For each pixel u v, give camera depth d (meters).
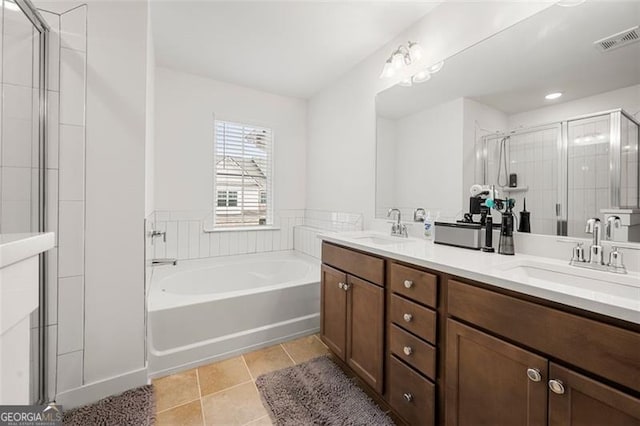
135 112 1.49
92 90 1.38
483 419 0.93
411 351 1.19
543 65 1.27
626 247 1.03
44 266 1.26
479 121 1.54
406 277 1.24
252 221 3.15
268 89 3.08
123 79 1.46
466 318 0.99
